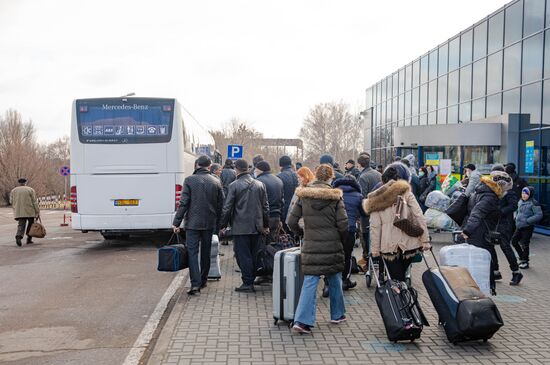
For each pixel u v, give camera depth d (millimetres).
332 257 6098
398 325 5645
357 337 6000
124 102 12984
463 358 5320
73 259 12047
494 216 7594
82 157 12867
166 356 5352
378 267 8555
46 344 5926
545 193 15938
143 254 12719
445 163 18984
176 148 13055
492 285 7613
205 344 5738
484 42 20281
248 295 8070
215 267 9172
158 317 7043
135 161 12930
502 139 18469
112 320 6918
